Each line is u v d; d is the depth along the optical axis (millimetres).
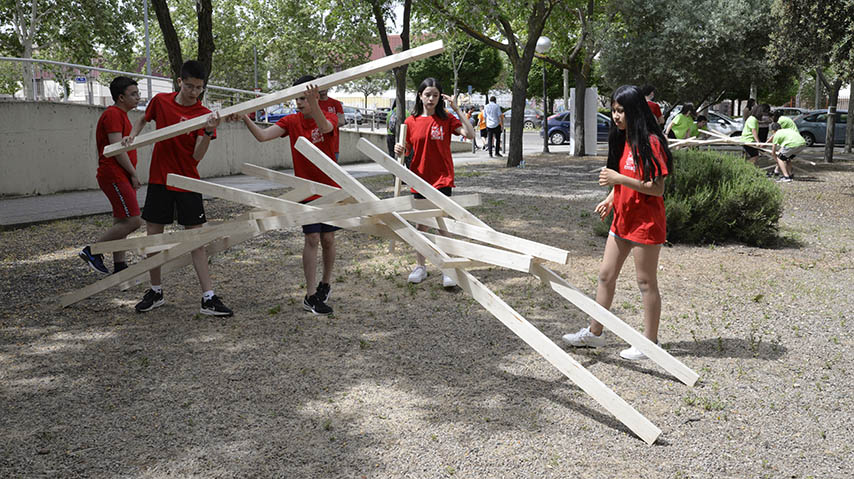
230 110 5039
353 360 4691
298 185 5254
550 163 21781
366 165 23250
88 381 4297
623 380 4422
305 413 3887
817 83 42656
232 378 4363
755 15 24500
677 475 3262
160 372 4445
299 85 4949
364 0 16891
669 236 8867
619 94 4391
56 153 14859
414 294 6316
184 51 53344
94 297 6191
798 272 7379
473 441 3580
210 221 10375
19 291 6402
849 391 4266
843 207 11961
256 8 50781
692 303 6113
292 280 6820
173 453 3424
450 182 6609
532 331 3986
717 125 30578
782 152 15492
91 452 3426
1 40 37594
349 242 8734
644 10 25812
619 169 4578
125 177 6656
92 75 17062
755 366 4668
